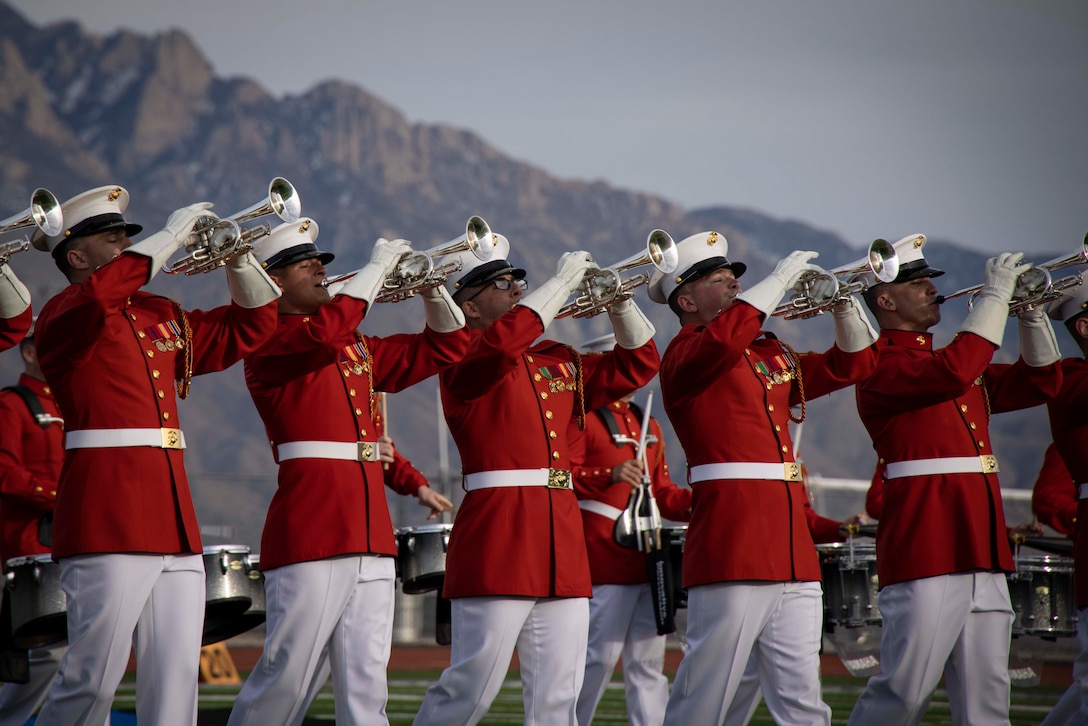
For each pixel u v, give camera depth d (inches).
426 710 585.9
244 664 1471.5
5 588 663.1
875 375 637.9
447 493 1560.0
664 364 609.3
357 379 601.9
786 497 599.8
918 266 659.4
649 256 599.5
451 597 584.7
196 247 542.6
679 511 791.7
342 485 583.8
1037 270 643.5
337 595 579.5
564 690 585.9
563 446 601.0
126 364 539.2
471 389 575.5
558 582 578.9
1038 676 770.2
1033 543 748.0
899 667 622.8
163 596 544.7
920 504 629.0
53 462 745.6
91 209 548.7
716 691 593.3
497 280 630.5
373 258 589.3
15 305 552.4
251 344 568.4
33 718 818.8
